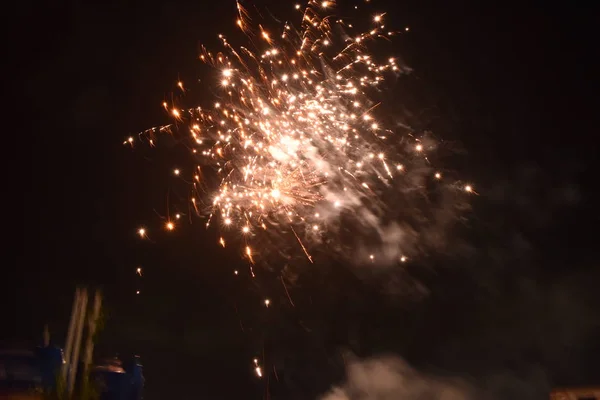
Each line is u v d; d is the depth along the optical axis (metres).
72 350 4.10
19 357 4.07
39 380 3.99
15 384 3.94
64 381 3.94
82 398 3.95
